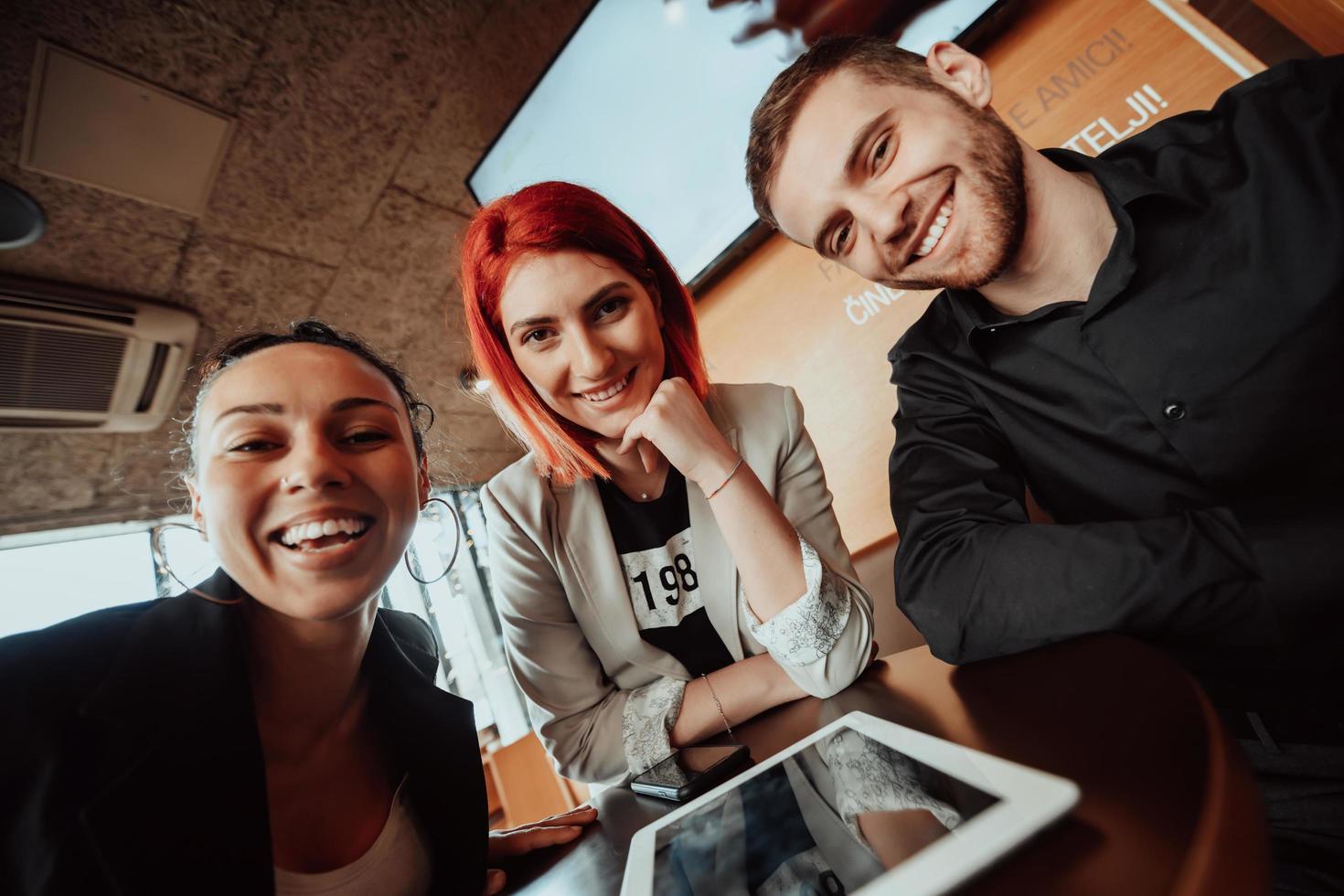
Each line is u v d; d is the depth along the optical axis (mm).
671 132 1866
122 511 2793
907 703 626
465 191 2191
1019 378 911
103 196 1752
